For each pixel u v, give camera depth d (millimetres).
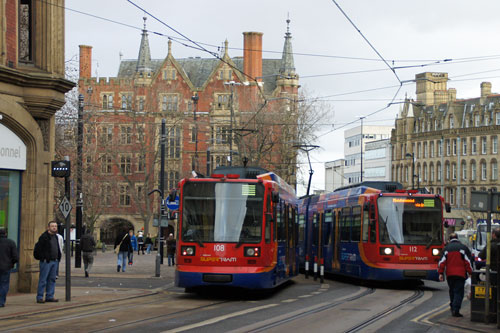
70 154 44969
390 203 27156
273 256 22219
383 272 26578
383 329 14859
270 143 65312
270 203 22000
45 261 19234
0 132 21469
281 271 24094
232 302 20734
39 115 22578
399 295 23719
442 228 26953
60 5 23469
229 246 21266
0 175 21609
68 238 19859
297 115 65625
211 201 21672
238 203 21656
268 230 21844
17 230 22297
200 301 20875
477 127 98500
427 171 110062
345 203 30750
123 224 94438
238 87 88562
